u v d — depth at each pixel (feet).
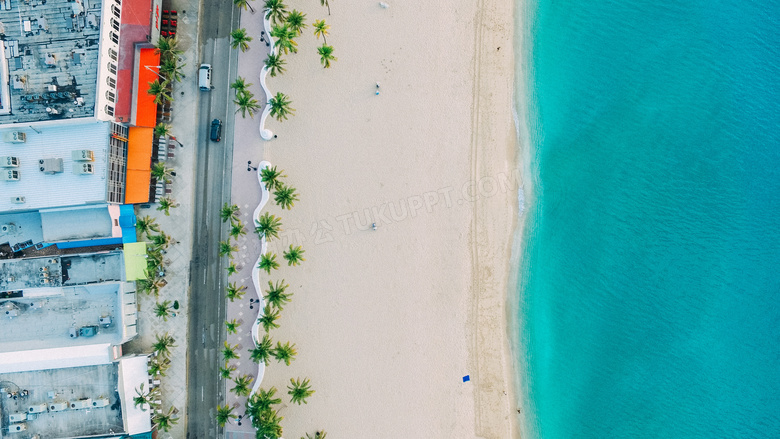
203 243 216.74
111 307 205.16
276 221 209.87
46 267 203.21
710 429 229.86
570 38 231.71
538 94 229.66
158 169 203.82
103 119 193.36
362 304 222.48
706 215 232.73
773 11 231.91
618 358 230.68
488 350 225.97
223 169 218.18
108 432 199.00
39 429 197.16
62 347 195.62
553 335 229.45
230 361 215.10
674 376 230.27
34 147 192.95
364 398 221.25
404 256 223.92
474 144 226.58
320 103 223.10
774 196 232.12
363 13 224.53
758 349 230.68
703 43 229.04
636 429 229.45
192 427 214.28
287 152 221.66
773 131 228.43
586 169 231.30
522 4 229.04
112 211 202.08
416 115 225.15
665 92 228.63
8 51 191.21
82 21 190.39
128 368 199.82
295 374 219.00
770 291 231.09
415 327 223.51
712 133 232.53
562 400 228.84
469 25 226.17
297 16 201.16
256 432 209.15
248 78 218.59
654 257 231.91
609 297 231.50
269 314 200.75
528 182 228.84
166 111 215.10
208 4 217.56
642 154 232.32
